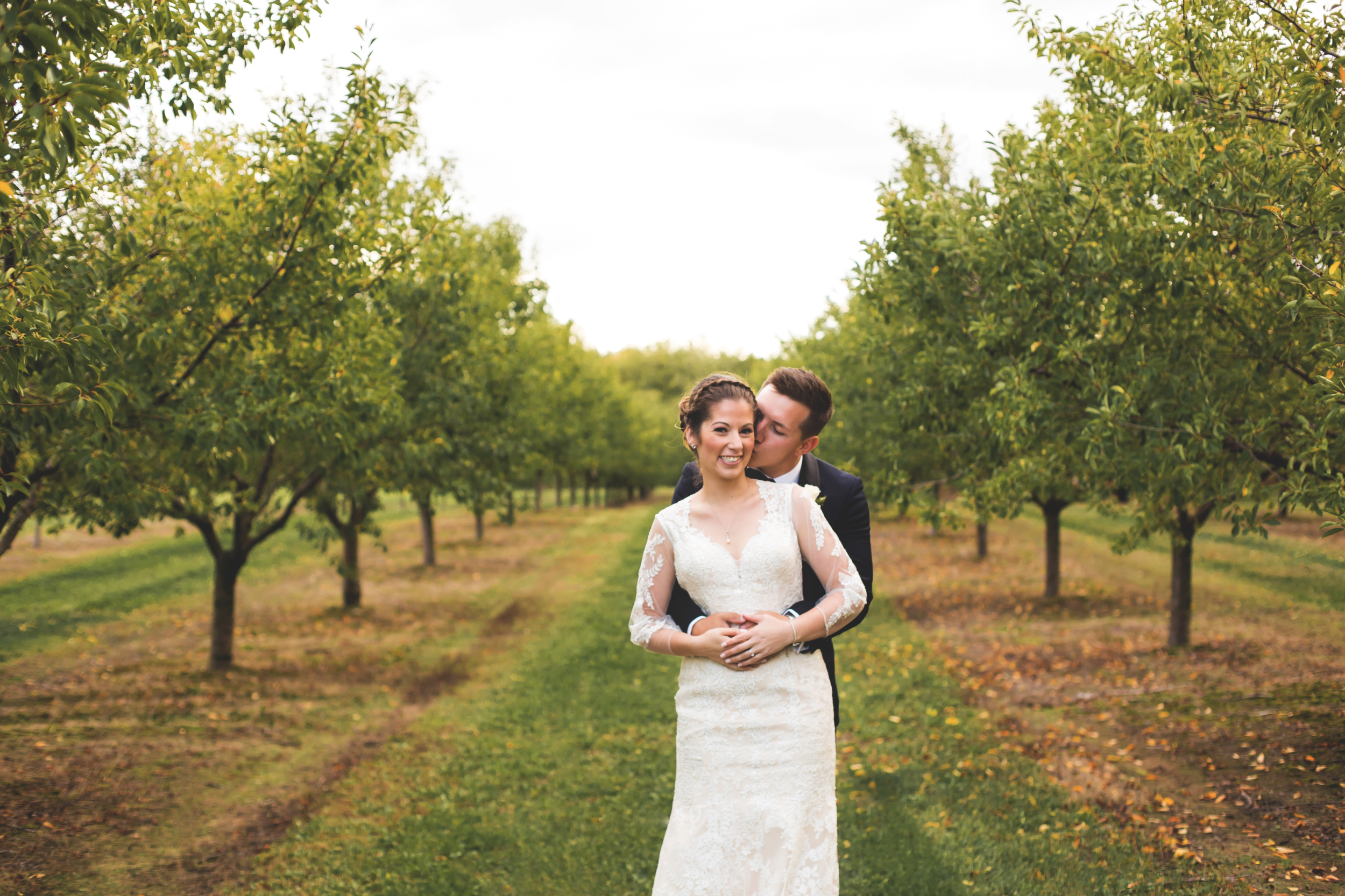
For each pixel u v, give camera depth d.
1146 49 5.72
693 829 2.59
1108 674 9.59
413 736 8.13
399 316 8.88
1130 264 5.44
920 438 8.09
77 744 7.59
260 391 5.97
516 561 24.17
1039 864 4.67
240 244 5.97
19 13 2.36
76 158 2.80
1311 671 8.85
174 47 4.81
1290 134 4.84
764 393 2.98
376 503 16.86
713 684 2.62
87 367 4.40
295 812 6.10
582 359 37.19
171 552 22.84
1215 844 4.81
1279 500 4.62
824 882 2.55
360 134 6.12
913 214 6.61
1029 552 22.12
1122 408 5.14
